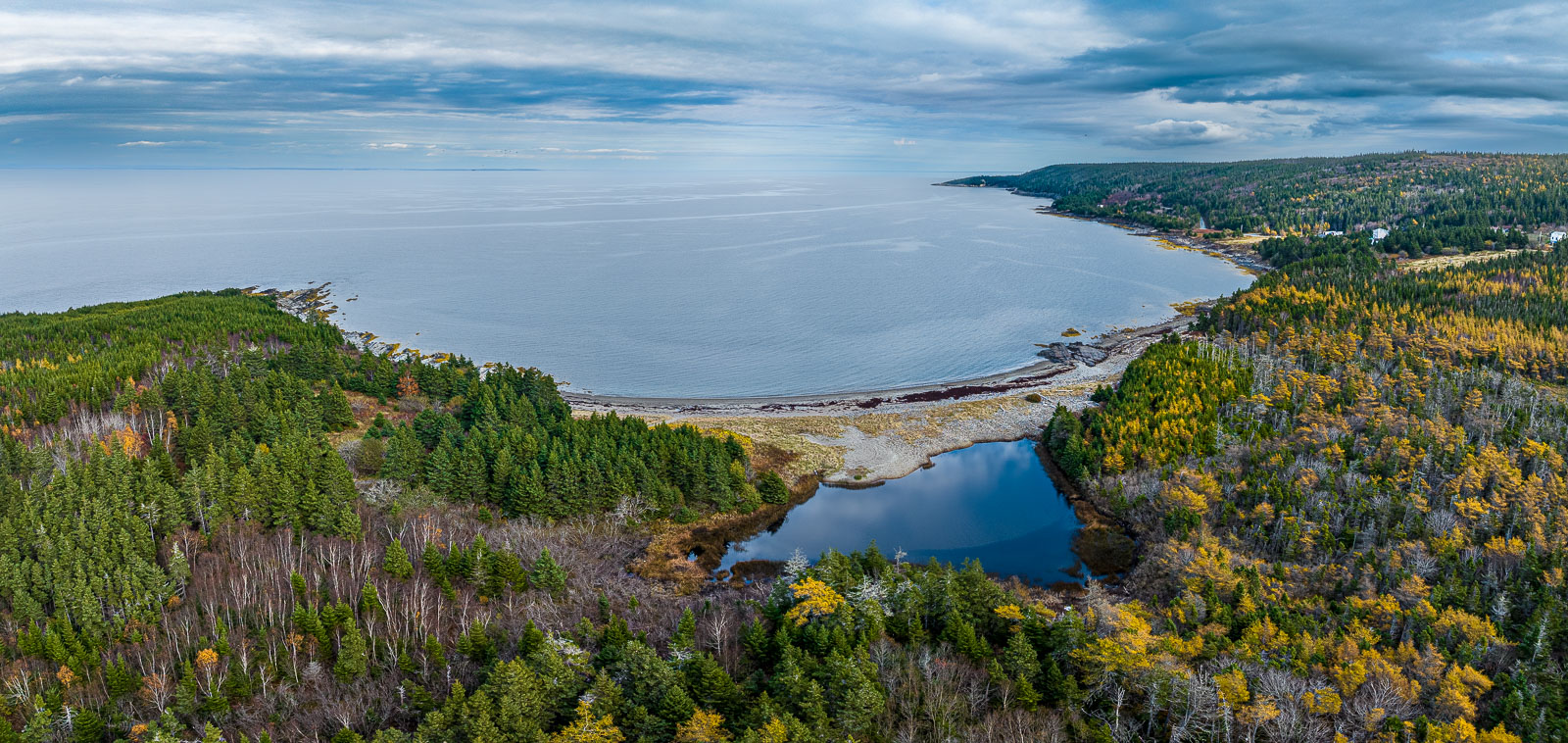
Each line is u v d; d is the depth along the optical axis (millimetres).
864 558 101938
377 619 90312
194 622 88500
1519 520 104875
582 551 113750
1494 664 82062
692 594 105250
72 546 93125
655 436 138250
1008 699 75562
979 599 90250
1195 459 132125
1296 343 187250
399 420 156375
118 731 73750
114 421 133875
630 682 78562
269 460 112312
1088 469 137875
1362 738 69375
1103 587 108000
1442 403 145750
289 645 85188
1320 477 120562
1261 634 83938
